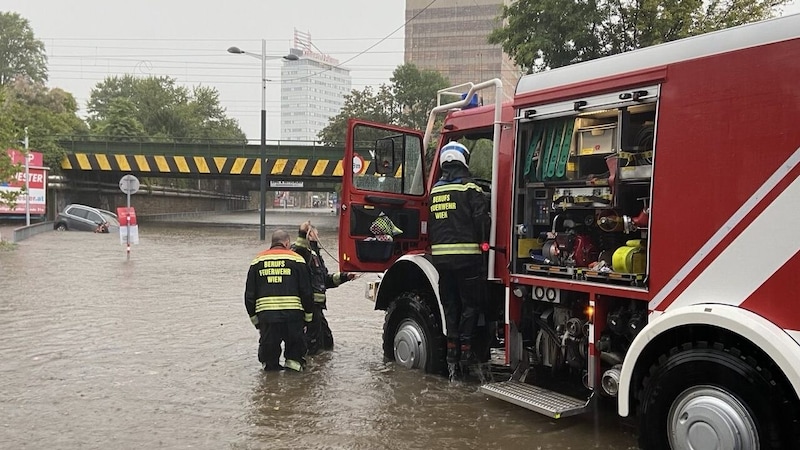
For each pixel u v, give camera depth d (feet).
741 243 12.00
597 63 15.03
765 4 50.90
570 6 50.72
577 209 15.97
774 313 11.49
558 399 15.87
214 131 227.61
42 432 15.75
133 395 18.90
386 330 22.13
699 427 12.19
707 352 12.17
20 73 222.07
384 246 21.98
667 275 13.19
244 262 58.85
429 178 21.99
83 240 80.84
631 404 13.64
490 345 19.49
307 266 22.18
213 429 16.15
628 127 14.66
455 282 19.06
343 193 21.11
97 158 123.95
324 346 25.54
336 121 175.73
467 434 15.87
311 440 15.47
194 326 29.43
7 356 23.26
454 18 252.62
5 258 57.72
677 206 13.02
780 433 11.37
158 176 130.52
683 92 13.03
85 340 26.14
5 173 66.28
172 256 63.87
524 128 16.93
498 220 17.78
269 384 20.26
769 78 11.73
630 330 14.40
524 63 52.44
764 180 11.69
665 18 49.70
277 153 123.24
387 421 16.79
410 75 175.63
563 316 16.49
